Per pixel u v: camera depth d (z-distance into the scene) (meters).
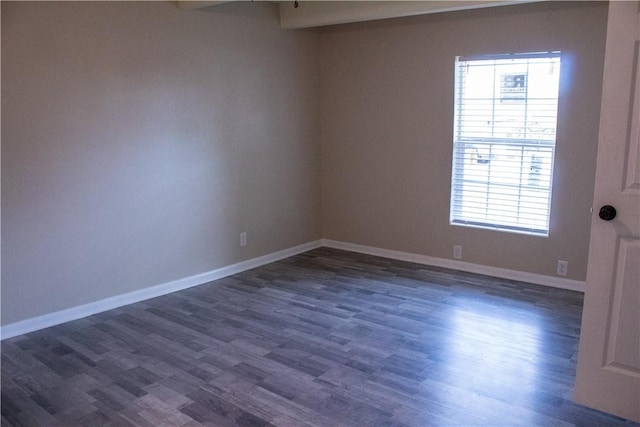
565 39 3.86
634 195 2.24
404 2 4.00
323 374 2.84
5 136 3.20
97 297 3.78
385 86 4.88
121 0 3.66
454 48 4.40
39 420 2.45
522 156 4.23
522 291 4.11
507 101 4.23
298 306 3.87
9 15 3.14
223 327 3.50
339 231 5.51
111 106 3.69
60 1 3.35
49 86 3.36
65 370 2.92
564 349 3.09
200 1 3.84
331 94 5.28
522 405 2.51
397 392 2.64
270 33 4.76
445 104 4.53
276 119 4.94
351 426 2.36
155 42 3.89
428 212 4.81
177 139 4.13
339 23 4.65
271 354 3.09
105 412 2.50
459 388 2.67
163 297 4.11
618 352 2.38
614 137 2.25
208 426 2.38
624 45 2.17
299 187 5.30
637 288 2.29
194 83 4.20
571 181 4.00
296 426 2.37
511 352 3.06
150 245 4.06
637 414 2.37
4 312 3.33
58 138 3.44
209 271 4.52
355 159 5.23
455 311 3.71
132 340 3.30
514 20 4.07
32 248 3.40
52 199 3.46
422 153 4.75
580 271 4.07
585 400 2.49
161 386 2.73
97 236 3.73
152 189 4.02
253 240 4.89
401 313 3.69
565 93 3.92
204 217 4.42
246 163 4.72
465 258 4.65
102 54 3.60
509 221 4.39
